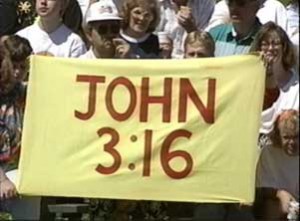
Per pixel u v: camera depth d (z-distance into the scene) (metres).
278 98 7.87
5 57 7.87
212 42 8.02
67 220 8.02
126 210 7.91
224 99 7.63
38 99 7.76
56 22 8.81
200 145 7.64
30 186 7.73
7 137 7.87
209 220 7.87
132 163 7.68
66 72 7.76
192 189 7.64
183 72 7.67
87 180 7.70
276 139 7.77
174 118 7.67
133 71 7.71
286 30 8.52
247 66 7.62
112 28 8.33
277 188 7.79
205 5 9.08
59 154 7.73
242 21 8.40
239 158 7.62
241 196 7.61
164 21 8.78
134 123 7.69
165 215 7.90
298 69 7.90
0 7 9.70
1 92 7.87
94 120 7.72
